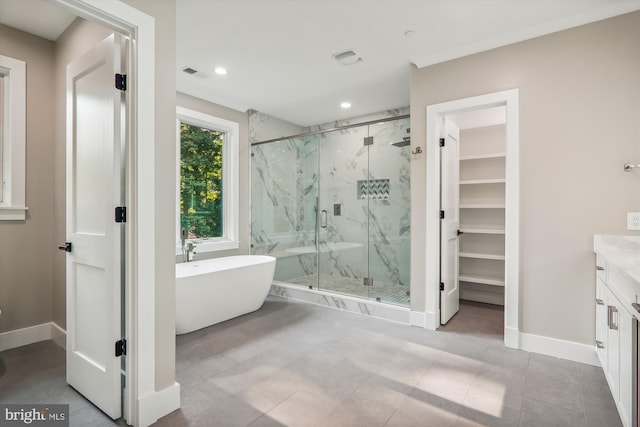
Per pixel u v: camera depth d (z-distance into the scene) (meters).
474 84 2.64
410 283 3.03
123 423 1.59
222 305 3.05
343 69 3.08
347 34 2.46
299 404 1.76
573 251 2.28
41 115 2.59
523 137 2.45
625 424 1.40
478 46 2.58
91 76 1.76
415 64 2.93
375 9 2.15
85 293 1.80
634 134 2.09
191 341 2.64
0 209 2.39
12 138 2.44
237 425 1.58
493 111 3.41
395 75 3.22
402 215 3.40
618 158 2.14
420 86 2.92
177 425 1.57
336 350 2.46
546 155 2.37
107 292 1.62
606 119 2.17
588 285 2.23
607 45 2.16
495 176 3.94
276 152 4.34
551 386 1.94
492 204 3.85
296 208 4.20
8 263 2.46
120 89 1.59
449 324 3.06
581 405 1.75
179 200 3.63
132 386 1.57
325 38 2.52
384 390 1.90
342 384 1.96
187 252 3.50
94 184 1.73
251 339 2.68
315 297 3.78
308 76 3.24
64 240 2.54
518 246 2.47
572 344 2.28
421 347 2.51
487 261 3.95
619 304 1.54
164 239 1.67
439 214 2.94
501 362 2.26
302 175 4.18
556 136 2.33
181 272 3.25
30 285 2.56
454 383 1.98
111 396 1.61
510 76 2.49
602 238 2.14
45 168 2.62
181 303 2.71
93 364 1.72
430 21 2.29
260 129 4.46
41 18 2.33
